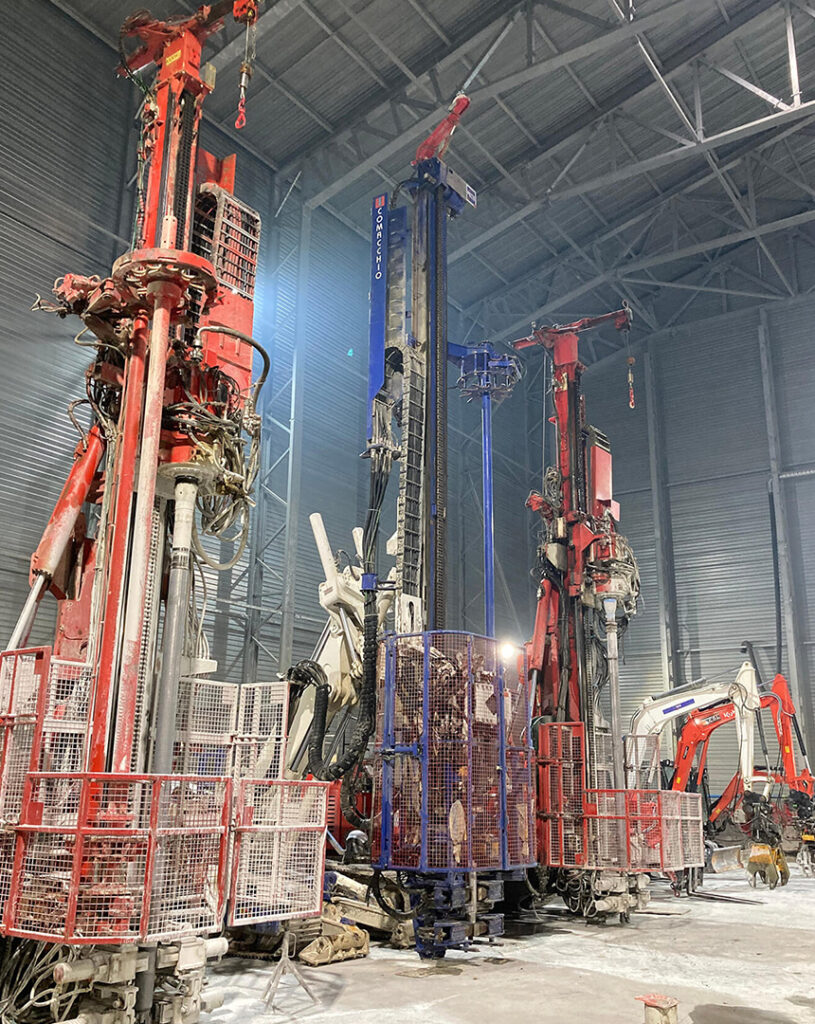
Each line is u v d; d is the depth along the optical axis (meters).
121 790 5.59
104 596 6.95
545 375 27.97
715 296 28.56
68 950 5.82
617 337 29.95
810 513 25.92
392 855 9.81
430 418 12.29
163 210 7.34
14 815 5.85
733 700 17.66
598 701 14.77
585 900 12.55
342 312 22.02
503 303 27.39
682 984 8.14
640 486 28.47
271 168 20.44
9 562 14.33
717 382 27.98
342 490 21.25
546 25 18.47
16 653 6.18
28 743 5.95
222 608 17.33
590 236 26.02
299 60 18.02
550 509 14.72
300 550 19.64
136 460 6.87
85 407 15.94
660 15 16.86
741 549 26.59
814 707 24.80
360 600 11.72
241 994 7.43
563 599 14.26
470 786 9.76
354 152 20.12
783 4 19.19
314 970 8.55
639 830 12.34
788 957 9.58
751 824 17.64
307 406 20.44
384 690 10.41
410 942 10.02
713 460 27.56
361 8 17.20
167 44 7.79
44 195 15.76
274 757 8.68
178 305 6.79
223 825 6.04
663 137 22.95
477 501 25.94
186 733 7.84
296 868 6.64
